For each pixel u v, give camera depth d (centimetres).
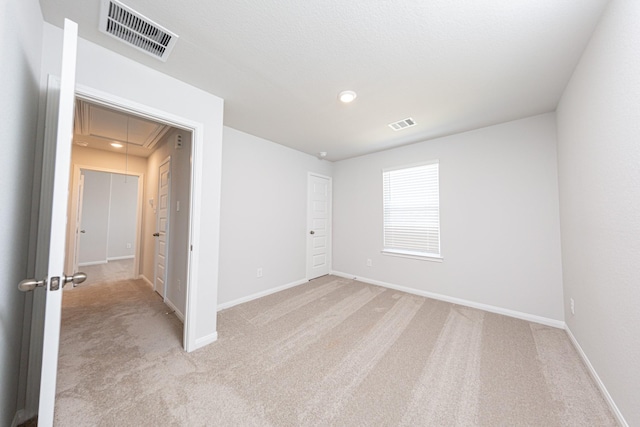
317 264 449
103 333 231
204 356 193
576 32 148
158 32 150
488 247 294
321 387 159
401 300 326
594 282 163
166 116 191
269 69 187
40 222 138
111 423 129
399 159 383
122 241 619
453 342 216
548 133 258
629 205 121
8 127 94
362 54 169
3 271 98
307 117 275
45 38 140
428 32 148
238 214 319
